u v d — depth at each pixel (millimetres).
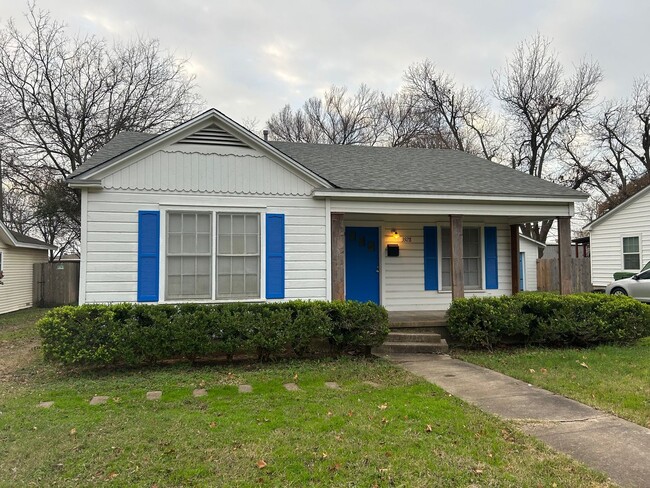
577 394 5297
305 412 4629
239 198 8141
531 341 8461
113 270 7535
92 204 7500
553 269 20797
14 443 3840
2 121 19766
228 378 6113
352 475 3254
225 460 3496
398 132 33125
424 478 3213
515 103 28453
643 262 16266
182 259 7859
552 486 3102
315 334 7230
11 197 24250
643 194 16266
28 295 17125
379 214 9898
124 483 3148
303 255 8461
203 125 7980
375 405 4867
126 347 6438
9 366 7016
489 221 11516
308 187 8539
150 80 22188
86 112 20938
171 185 7832
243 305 7188
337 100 34500
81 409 4793
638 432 4113
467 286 11375
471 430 4137
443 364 7109
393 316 9672
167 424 4277
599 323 8312
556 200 9586
